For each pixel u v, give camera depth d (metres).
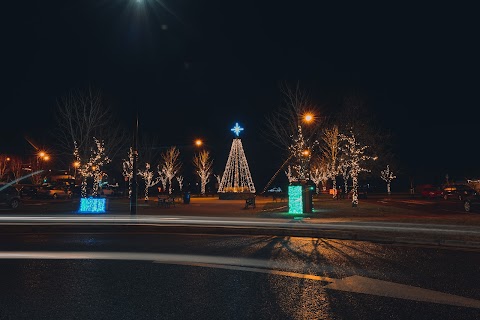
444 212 28.52
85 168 36.38
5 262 11.27
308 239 16.20
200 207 36.62
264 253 12.75
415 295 7.93
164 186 74.00
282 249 13.55
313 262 11.23
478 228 18.14
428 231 16.91
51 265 10.85
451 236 15.19
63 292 8.19
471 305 7.30
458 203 40.25
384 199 49.94
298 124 39.06
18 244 14.87
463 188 47.72
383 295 7.93
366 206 33.22
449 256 12.20
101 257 12.07
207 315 6.78
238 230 18.23
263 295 7.95
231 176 52.19
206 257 12.05
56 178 70.19
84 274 9.78
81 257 12.06
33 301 7.57
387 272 9.95
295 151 39.06
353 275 9.64
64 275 9.68
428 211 29.45
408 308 7.14
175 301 7.57
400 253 12.70
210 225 20.22
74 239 16.36
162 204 37.75
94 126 37.59
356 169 33.53
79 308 7.16
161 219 24.20
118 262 11.27
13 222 22.11
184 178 88.31
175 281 9.09
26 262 11.27
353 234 16.08
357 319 6.58
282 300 7.62
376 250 13.30
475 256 12.19
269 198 56.41
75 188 57.31
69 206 37.56
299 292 8.16
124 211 31.80
